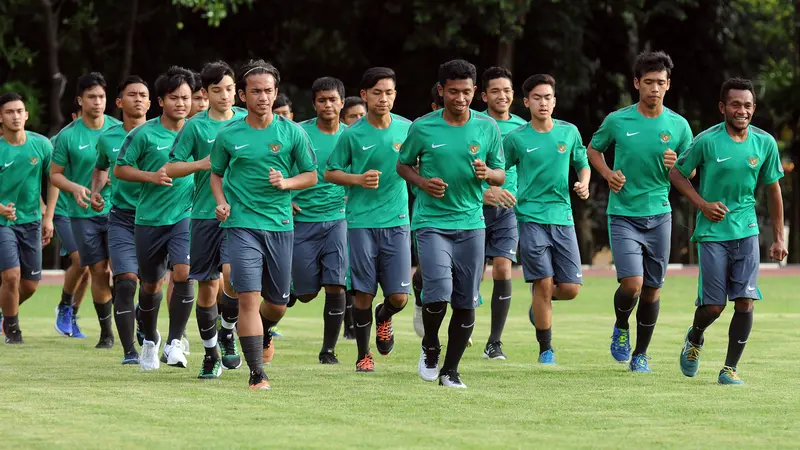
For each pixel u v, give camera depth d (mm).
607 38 96375
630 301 29828
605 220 113688
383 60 94562
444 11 85125
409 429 20406
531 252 31031
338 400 23844
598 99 100125
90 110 34969
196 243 27719
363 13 90688
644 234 29656
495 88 33719
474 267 25750
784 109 104062
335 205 31234
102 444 18844
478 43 90500
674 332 39469
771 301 55281
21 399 23859
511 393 24938
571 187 97625
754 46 99188
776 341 35750
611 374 28391
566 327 41875
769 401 23797
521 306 52469
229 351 29141
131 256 30609
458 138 25266
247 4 89250
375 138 29531
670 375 28156
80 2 87688
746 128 26844
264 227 25750
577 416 21906
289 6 92625
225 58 96312
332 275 31062
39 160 36500
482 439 19469
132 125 31422
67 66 91688
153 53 93500
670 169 29172
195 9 81938
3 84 87000
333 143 31688
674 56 99312
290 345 36188
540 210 31281
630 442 19266
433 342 26500
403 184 30000
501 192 28734
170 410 22422
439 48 89812
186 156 27453
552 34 88562
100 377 27688
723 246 26719
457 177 25375
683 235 107938
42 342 36906
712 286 26750
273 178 25203
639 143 29312
